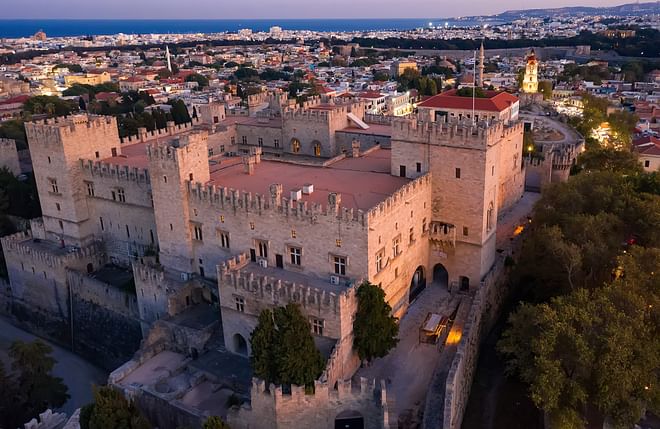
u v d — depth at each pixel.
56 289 109.31
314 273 80.31
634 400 59.00
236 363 79.94
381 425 65.38
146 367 82.31
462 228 88.50
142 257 104.50
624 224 89.44
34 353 85.56
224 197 85.25
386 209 77.00
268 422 67.06
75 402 94.12
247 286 76.62
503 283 96.69
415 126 88.19
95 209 108.88
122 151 116.56
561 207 92.94
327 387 65.62
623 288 66.50
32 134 107.25
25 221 131.50
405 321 84.81
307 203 78.75
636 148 159.50
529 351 65.56
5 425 83.06
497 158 88.50
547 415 65.88
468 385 74.56
